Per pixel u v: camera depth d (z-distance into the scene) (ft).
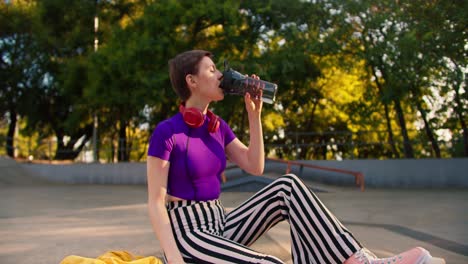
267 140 62.13
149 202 6.93
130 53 46.11
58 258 12.42
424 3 43.29
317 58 50.80
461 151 45.14
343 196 32.17
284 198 7.32
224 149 8.12
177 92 7.79
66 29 60.13
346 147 61.87
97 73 50.01
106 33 58.29
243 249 6.73
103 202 29.99
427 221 19.17
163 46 46.34
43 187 45.24
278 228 16.11
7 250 13.53
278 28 49.44
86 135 69.87
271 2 48.01
